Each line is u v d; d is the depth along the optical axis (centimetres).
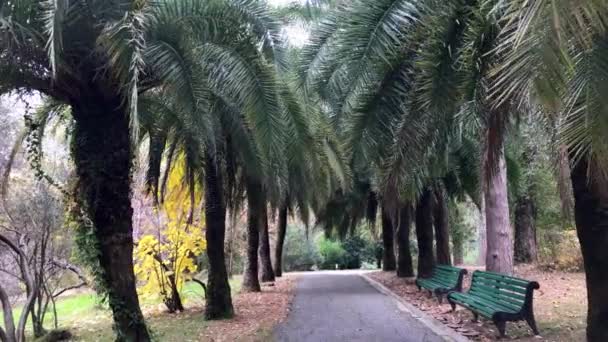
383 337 846
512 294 836
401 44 724
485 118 683
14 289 1297
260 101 738
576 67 390
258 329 972
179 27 705
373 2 684
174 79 689
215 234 1179
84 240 868
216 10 720
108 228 736
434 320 981
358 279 2197
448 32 662
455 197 2089
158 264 1373
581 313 1012
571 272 2014
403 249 2150
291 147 850
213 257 1177
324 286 1872
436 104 679
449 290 1153
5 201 1051
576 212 673
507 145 1345
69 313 1542
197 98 705
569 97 394
